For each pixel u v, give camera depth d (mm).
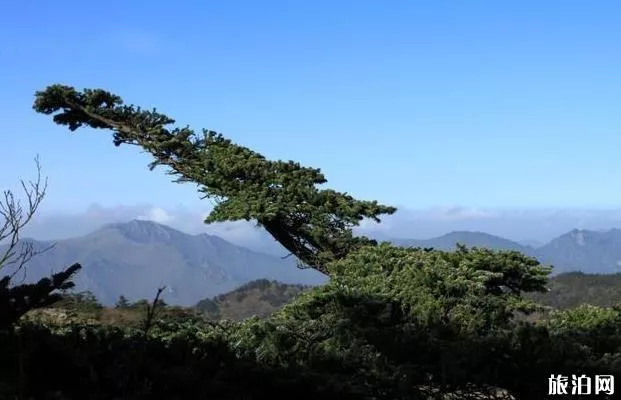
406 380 6957
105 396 5359
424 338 7863
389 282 11352
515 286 13070
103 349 5820
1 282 5703
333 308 9695
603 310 10117
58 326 7035
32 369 5383
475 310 10016
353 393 6574
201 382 5852
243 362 6609
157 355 6219
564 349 7523
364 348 7715
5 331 5805
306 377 6535
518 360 7289
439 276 11031
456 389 7309
